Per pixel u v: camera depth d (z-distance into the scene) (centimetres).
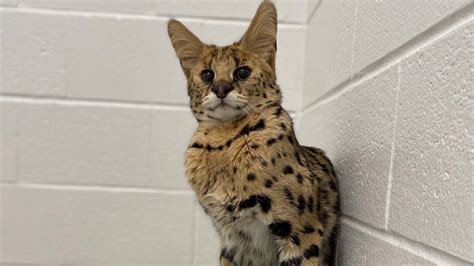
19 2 134
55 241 140
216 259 140
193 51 95
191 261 141
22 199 139
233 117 87
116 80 137
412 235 59
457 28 51
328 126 106
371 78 78
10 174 138
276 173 80
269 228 84
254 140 82
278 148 82
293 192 81
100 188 140
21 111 137
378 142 73
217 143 86
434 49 56
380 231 71
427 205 55
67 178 139
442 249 51
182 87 138
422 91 59
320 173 92
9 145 137
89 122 138
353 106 88
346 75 94
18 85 136
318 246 83
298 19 138
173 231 140
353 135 87
